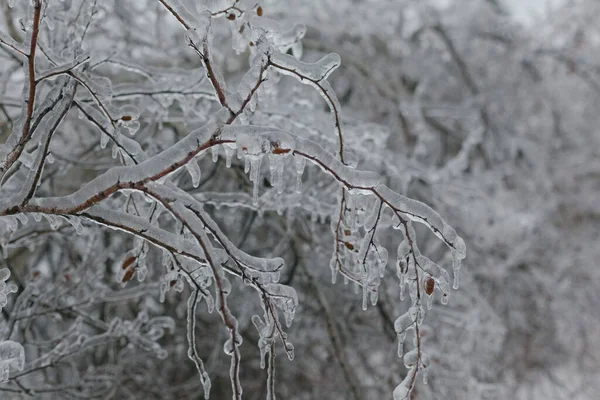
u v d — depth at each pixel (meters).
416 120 6.05
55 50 2.84
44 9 2.02
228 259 2.13
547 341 7.76
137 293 3.73
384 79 6.88
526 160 8.24
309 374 5.94
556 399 7.70
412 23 8.34
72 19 2.76
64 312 3.62
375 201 2.20
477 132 5.68
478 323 4.88
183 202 1.91
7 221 2.13
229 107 1.88
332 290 5.06
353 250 2.34
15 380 2.97
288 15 6.38
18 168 2.54
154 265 4.66
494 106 8.79
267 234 5.36
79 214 1.85
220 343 5.50
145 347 3.47
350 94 7.18
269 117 3.16
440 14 8.64
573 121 9.34
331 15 6.88
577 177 9.14
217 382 6.09
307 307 5.39
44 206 1.84
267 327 2.09
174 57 5.25
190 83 2.99
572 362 8.07
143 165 1.76
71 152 4.07
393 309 4.44
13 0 2.02
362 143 3.86
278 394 6.04
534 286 7.31
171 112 3.89
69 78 2.18
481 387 4.90
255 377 6.22
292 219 3.81
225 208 4.54
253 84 1.94
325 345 5.45
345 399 5.71
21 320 3.33
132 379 4.90
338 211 2.43
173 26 5.93
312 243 4.23
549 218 8.20
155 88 2.98
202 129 1.78
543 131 9.29
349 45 7.15
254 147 1.68
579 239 8.36
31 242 3.83
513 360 7.44
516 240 6.96
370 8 7.25
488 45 8.78
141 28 5.34
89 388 4.37
